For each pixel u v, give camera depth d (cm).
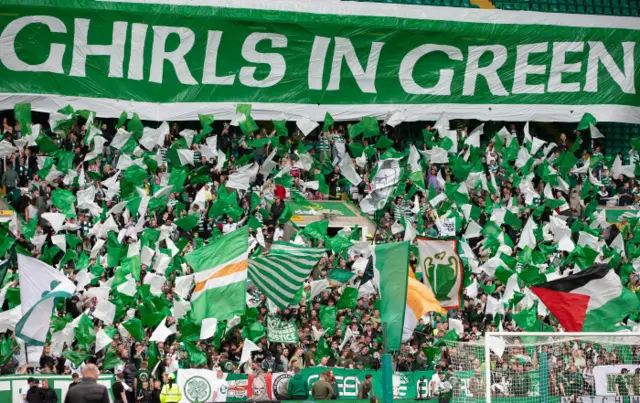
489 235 10750
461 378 7300
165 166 10925
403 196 11181
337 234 10144
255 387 8544
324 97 12219
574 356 7294
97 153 10556
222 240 8369
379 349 9219
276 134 11519
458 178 11794
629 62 13050
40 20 11212
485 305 10081
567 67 12888
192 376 8344
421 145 12800
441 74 12531
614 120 13012
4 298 8688
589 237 11056
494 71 12688
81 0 11325
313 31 12100
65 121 10731
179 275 9619
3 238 9000
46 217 9550
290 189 11188
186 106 11775
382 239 10994
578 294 7731
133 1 11506
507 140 11944
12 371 8406
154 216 10238
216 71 11875
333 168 11719
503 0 13438
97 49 11438
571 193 12100
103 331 8456
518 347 7256
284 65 12069
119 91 11550
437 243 9312
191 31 11738
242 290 8300
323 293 9700
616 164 12375
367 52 12300
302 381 8456
